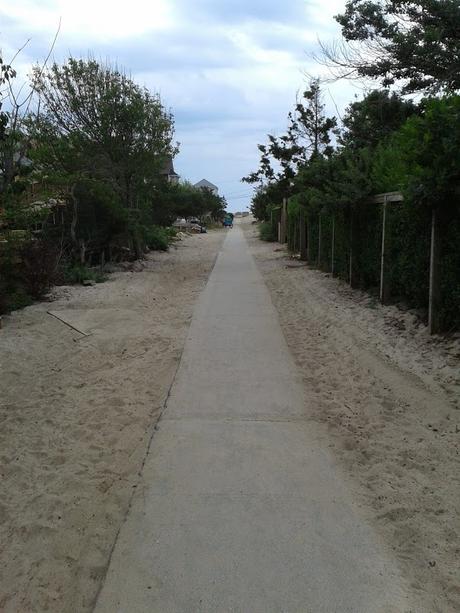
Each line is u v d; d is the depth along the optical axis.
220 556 3.38
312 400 6.02
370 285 11.40
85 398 6.36
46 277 11.71
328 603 2.97
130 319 9.96
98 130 17.53
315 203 13.19
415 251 8.29
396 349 7.32
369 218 10.92
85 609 3.06
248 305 11.33
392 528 3.66
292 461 4.61
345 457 4.69
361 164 11.13
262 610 2.93
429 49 12.03
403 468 4.48
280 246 28.48
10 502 4.26
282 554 3.39
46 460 4.93
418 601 2.99
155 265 19.16
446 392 5.82
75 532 3.80
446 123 6.37
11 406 6.17
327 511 3.86
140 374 7.08
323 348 8.02
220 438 5.06
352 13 12.84
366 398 6.00
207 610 2.94
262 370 7.02
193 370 7.03
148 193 21.61
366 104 14.34
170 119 19.03
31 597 3.20
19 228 11.50
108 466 4.72
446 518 3.76
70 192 15.40
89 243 16.47
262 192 49.47
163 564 3.31
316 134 26.61
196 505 3.95
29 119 16.69
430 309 7.43
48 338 8.70
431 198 6.81
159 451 4.81
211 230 58.88
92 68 17.66
